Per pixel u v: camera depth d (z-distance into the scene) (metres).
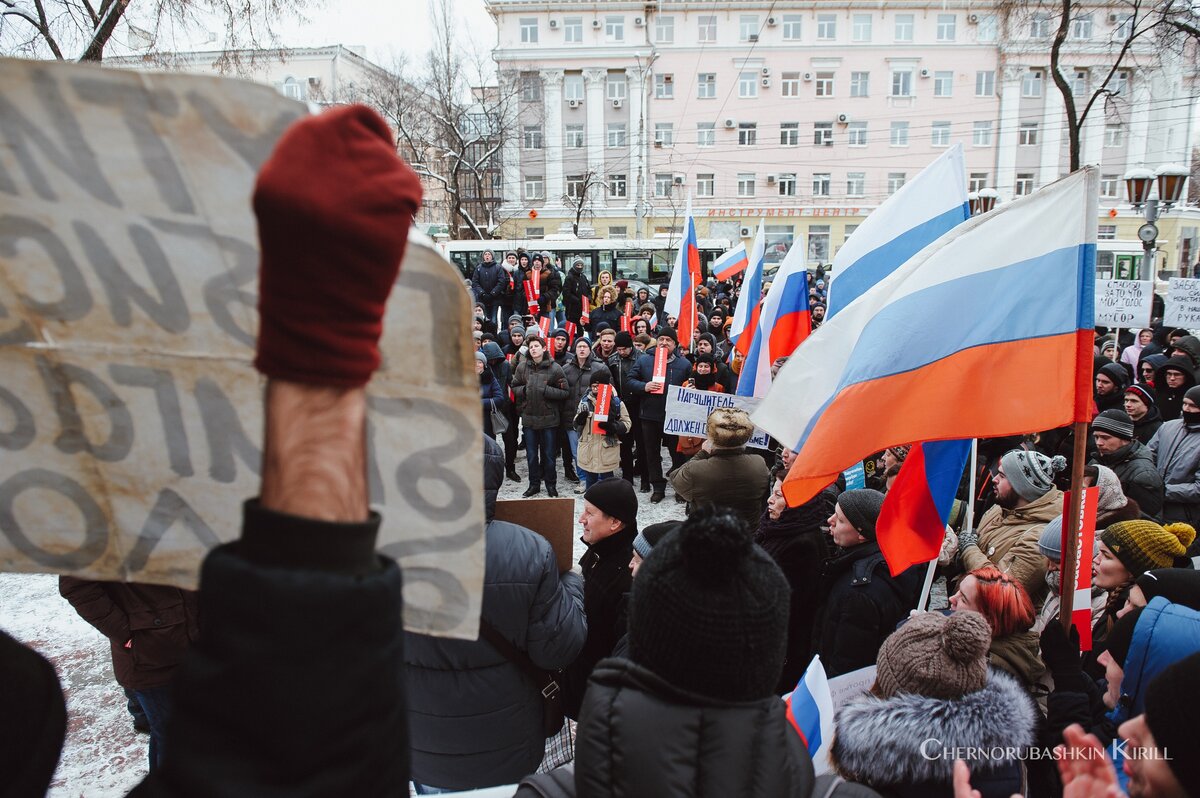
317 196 0.44
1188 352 7.03
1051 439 5.56
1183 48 14.31
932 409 2.47
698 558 1.02
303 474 0.48
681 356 7.44
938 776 1.57
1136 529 2.63
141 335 0.77
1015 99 36.22
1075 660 2.01
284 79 35.94
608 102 37.19
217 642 0.47
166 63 9.22
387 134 0.50
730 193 38.06
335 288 0.46
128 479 0.83
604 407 6.42
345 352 0.48
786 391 2.69
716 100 37.38
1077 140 13.80
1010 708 1.66
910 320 2.48
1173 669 1.15
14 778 0.55
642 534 2.71
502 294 15.88
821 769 1.80
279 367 0.48
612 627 2.75
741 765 0.99
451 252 19.98
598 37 36.59
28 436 0.81
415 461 0.82
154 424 0.81
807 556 3.21
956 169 3.31
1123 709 1.95
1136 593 2.25
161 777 0.48
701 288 15.48
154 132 0.68
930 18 36.78
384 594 0.48
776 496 3.30
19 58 0.65
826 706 1.84
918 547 2.66
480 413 0.80
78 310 0.76
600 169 37.53
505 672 2.23
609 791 1.02
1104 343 8.98
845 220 38.12
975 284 2.46
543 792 1.18
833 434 2.51
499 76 33.94
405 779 0.52
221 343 0.78
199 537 0.85
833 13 36.91
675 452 7.38
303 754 0.45
